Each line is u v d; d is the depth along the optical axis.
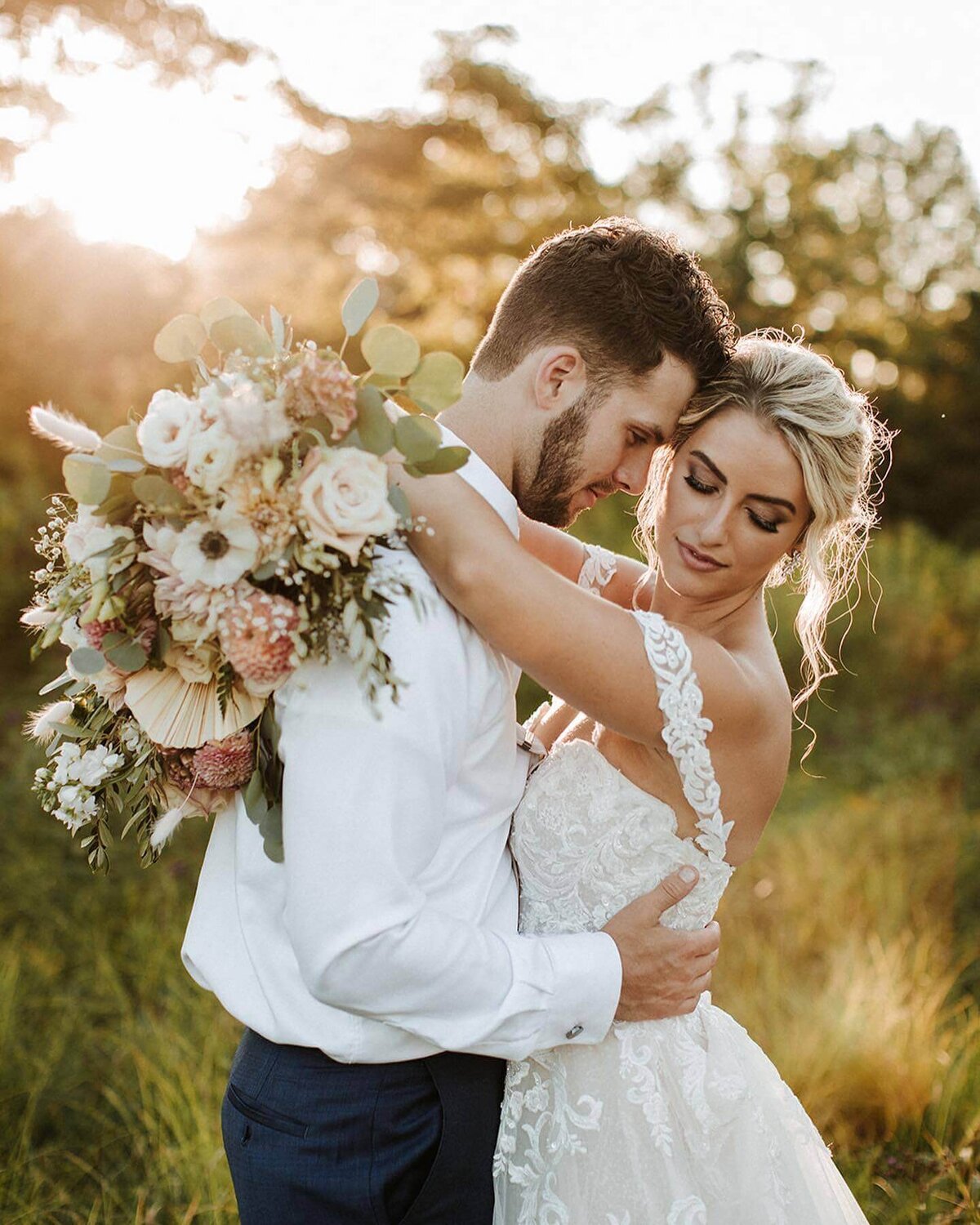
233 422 1.25
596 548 2.17
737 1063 1.72
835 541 1.89
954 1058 3.13
